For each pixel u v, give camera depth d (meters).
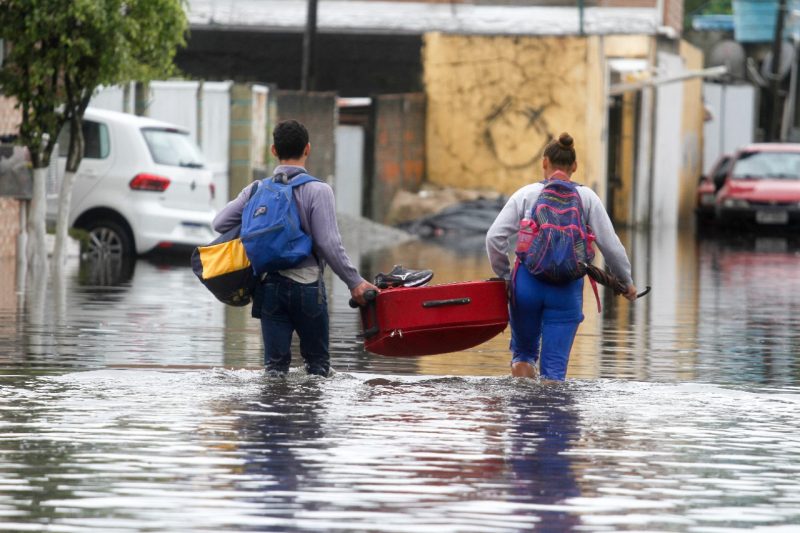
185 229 51.84
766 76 139.12
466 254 63.16
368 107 92.56
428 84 96.25
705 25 163.00
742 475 15.24
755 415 19.23
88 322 30.89
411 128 94.12
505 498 13.99
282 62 97.12
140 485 14.32
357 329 31.14
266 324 21.39
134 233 51.50
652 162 105.62
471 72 95.94
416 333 21.31
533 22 98.00
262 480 14.61
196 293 39.03
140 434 17.00
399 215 91.56
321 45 97.44
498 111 95.94
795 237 86.00
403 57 97.75
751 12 145.62
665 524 13.12
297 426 17.64
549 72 95.50
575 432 17.61
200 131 67.06
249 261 21.06
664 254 65.88
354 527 12.81
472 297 21.45
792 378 23.73
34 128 45.06
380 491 14.21
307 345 21.69
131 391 20.41
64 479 14.56
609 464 15.70
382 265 54.31
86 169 51.56
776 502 14.02
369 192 91.88
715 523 13.19
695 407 19.88
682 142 115.62
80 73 45.06
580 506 13.73
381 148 92.19
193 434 17.03
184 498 13.82
